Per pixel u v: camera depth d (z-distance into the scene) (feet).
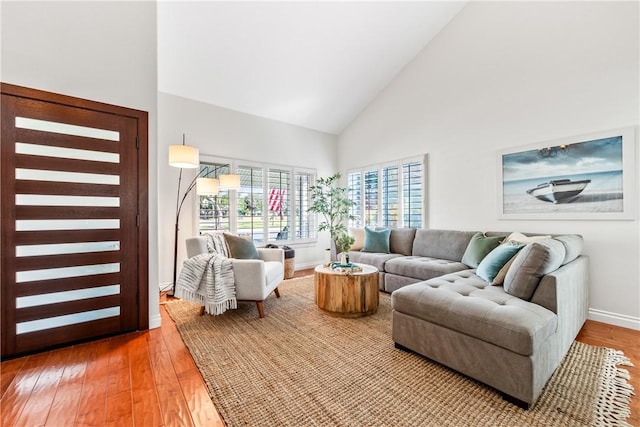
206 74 12.01
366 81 14.96
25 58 6.46
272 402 4.89
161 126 12.01
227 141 13.99
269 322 8.46
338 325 8.23
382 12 11.52
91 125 7.23
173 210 12.35
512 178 10.57
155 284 8.13
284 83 13.60
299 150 16.98
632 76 8.02
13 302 6.38
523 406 4.73
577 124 9.04
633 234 8.02
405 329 6.56
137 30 7.90
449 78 12.71
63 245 6.93
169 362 6.20
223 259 8.90
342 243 10.22
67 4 6.93
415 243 12.98
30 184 6.56
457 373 5.76
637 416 4.49
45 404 4.81
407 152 14.61
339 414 4.60
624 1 8.14
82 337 7.13
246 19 10.39
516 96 10.50
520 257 6.27
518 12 10.42
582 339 7.31
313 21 11.11
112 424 4.38
